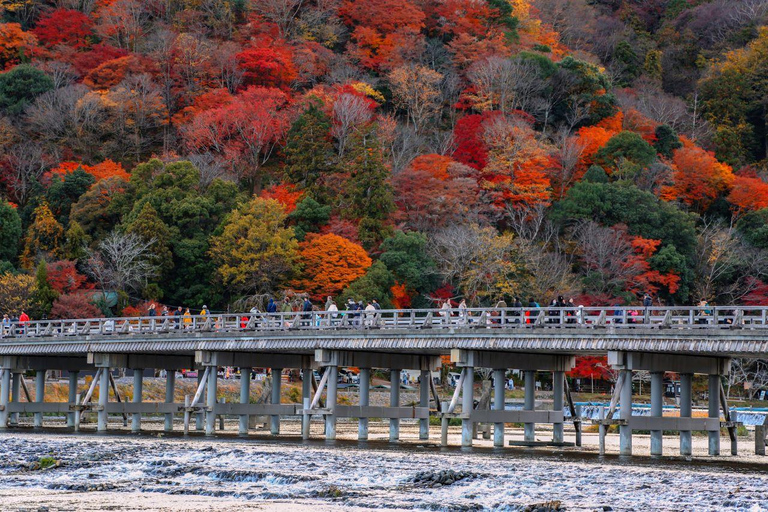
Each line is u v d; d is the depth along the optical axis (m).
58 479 68.50
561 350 82.19
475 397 161.50
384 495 60.69
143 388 143.38
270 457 77.56
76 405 105.75
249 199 198.75
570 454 84.69
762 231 191.50
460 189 196.88
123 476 69.94
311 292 176.00
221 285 177.25
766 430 87.94
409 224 194.00
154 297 172.88
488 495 60.44
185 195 186.50
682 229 187.38
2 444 88.75
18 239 187.50
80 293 167.38
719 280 187.50
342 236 183.88
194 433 107.31
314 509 56.53
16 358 113.62
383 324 89.06
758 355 80.81
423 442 99.00
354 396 156.00
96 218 190.50
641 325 74.69
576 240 188.12
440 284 178.38
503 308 83.25
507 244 174.75
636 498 58.97
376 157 190.25
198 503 58.72
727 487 62.19
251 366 101.44
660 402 81.94
